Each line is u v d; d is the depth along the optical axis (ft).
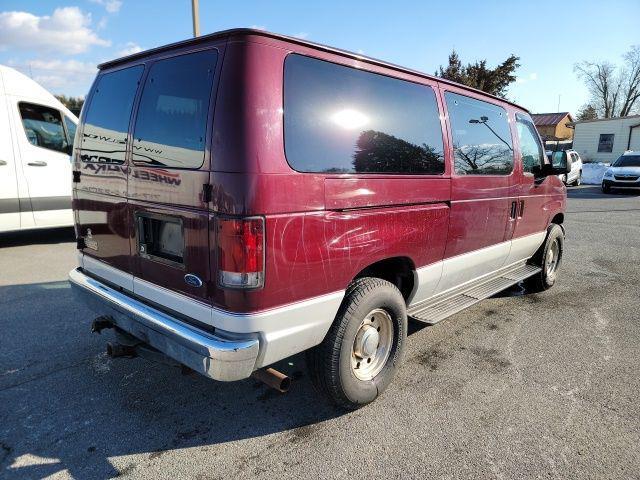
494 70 87.92
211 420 9.75
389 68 10.02
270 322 7.80
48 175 24.25
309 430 9.45
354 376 9.62
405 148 10.25
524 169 15.67
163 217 8.58
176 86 8.42
